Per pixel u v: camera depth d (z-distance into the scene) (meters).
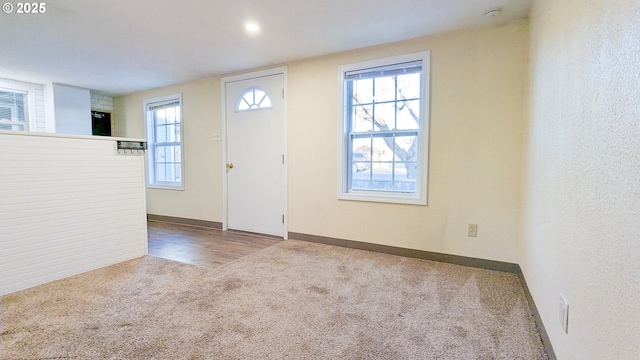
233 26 2.72
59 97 4.73
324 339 1.69
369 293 2.27
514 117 2.65
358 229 3.40
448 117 2.89
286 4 2.35
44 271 2.44
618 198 0.87
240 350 1.59
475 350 1.60
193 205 4.70
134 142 3.05
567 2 1.41
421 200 3.04
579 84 1.22
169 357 1.53
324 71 3.51
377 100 3.32
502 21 2.61
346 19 2.58
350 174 3.51
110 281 2.48
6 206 2.24
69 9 2.42
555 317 1.46
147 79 4.47
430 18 2.56
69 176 2.58
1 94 4.41
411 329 1.79
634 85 0.79
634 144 0.79
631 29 0.81
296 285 2.41
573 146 1.28
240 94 4.14
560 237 1.42
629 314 0.79
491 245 2.78
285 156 3.83
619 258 0.86
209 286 2.39
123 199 2.97
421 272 2.70
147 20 2.62
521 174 2.61
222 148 4.34
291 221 3.85
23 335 1.71
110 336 1.71
